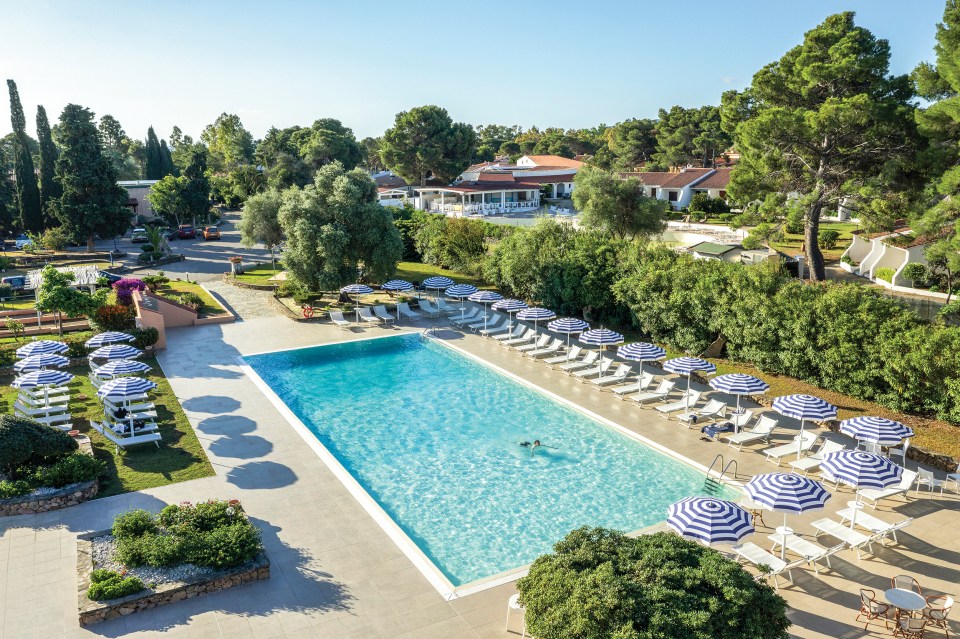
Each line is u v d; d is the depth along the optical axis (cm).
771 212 3666
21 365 2216
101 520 1627
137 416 2106
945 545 1517
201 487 1800
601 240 3550
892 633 1222
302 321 3609
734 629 1015
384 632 1230
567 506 1773
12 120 6012
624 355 2477
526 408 2461
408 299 4044
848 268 4653
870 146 3428
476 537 1628
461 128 10306
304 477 1867
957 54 2705
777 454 1934
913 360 2053
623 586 1029
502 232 5372
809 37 3600
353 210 3816
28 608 1295
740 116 4097
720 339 2809
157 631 1231
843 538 1468
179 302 3666
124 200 5941
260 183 8712
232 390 2566
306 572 1425
